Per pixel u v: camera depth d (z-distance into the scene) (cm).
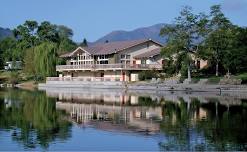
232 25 9912
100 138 3191
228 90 8212
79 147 2892
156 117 4412
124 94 8500
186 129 3550
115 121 4138
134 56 12225
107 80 11244
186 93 8406
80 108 5494
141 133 3384
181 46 9669
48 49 13150
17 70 16625
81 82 11650
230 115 4475
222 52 9444
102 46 13212
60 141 3077
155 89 9444
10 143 2991
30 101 6650
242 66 9181
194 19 9756
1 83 14538
